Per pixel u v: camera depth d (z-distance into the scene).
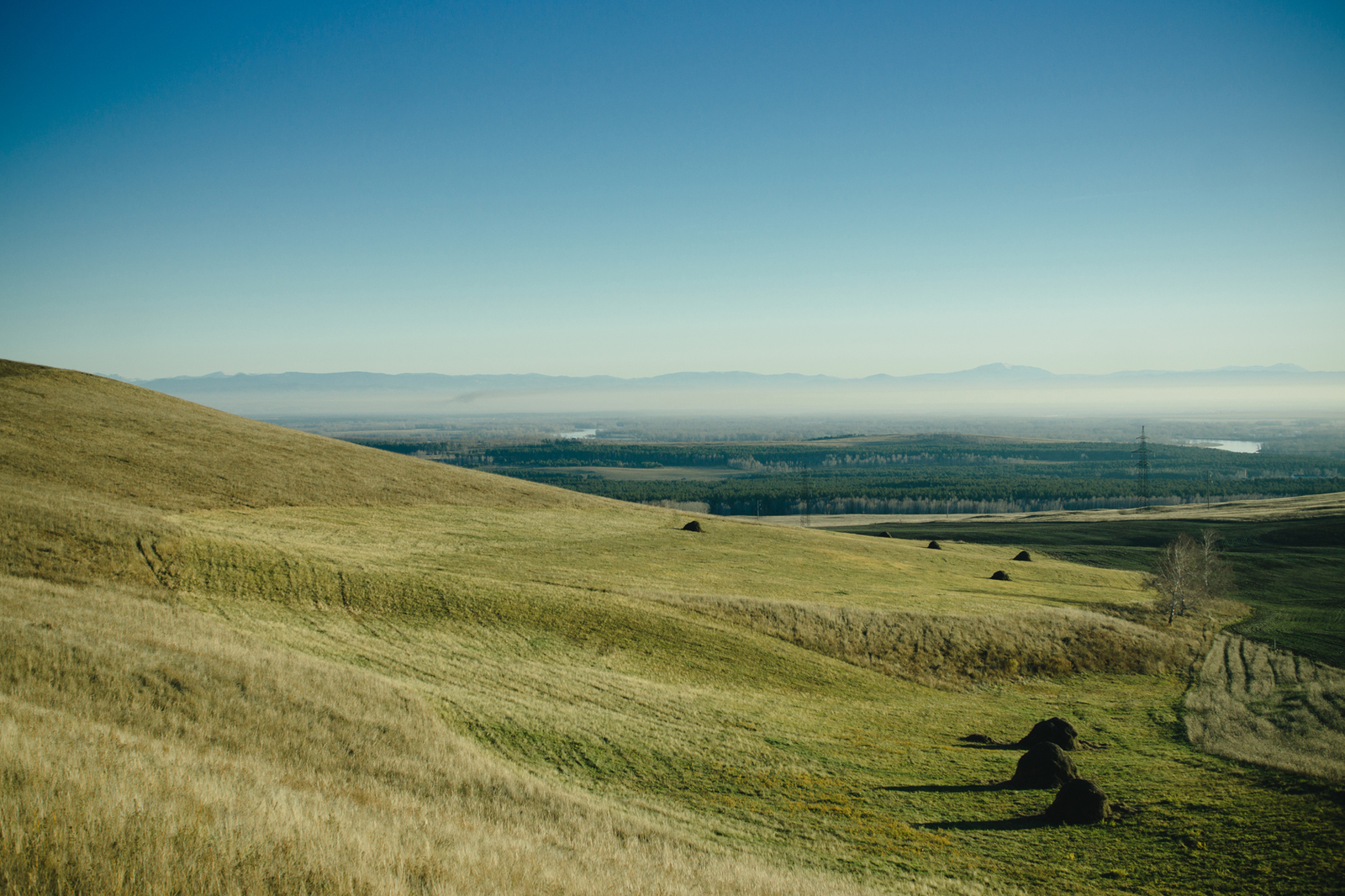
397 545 53.41
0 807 8.25
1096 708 38.28
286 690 21.94
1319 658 48.25
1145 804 22.69
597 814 18.05
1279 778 25.20
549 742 23.66
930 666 43.34
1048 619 51.16
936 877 17.02
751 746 26.20
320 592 37.31
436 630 35.47
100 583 32.06
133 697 18.81
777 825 19.52
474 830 13.88
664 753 24.25
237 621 31.12
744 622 44.16
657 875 13.34
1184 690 42.34
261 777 13.96
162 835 8.38
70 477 52.72
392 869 9.50
